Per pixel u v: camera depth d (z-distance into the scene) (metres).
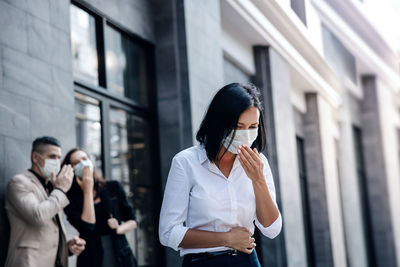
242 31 7.57
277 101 8.21
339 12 9.51
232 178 2.19
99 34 5.09
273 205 2.15
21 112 3.73
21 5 3.84
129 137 5.43
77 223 3.71
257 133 2.20
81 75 5.38
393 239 12.99
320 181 10.27
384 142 13.22
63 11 4.29
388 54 13.12
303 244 8.61
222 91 2.12
